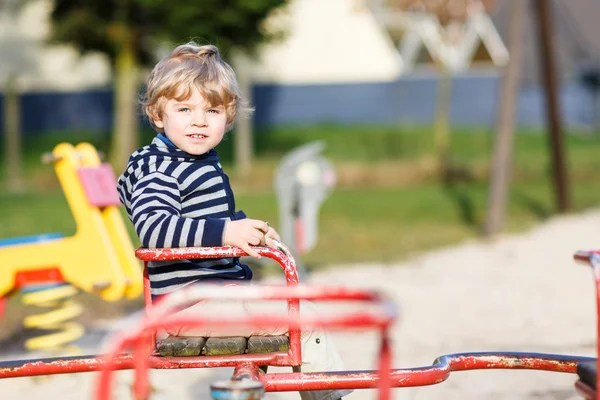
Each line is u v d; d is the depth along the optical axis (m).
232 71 3.89
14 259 6.58
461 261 12.00
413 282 10.59
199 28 18.42
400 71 30.16
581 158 23.70
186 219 3.46
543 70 16.56
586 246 12.57
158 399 5.82
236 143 23.95
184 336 3.60
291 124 29.97
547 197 18.72
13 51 28.81
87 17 20.38
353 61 30.17
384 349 2.64
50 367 3.62
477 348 7.21
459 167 22.84
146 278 3.62
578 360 3.77
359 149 25.84
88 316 8.71
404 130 28.16
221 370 6.50
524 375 6.38
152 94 3.78
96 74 29.58
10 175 23.52
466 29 29.59
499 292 9.88
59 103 29.59
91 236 6.47
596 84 30.48
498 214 14.45
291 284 3.42
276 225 14.86
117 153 21.97
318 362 3.88
